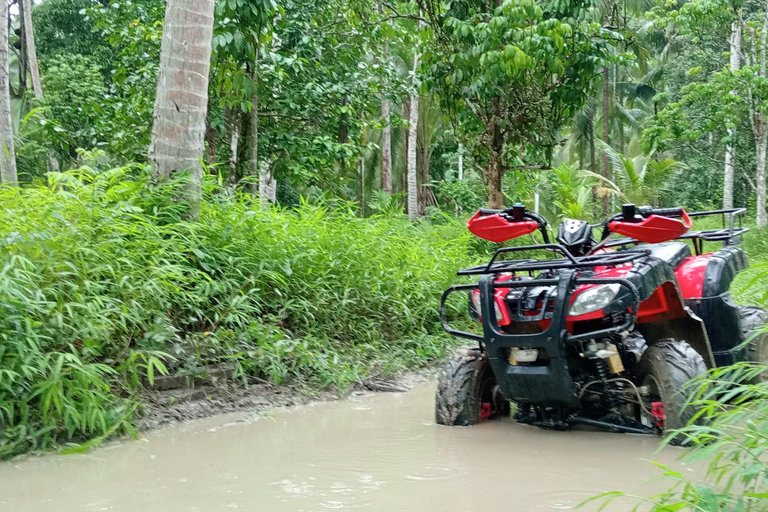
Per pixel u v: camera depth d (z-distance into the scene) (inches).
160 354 179.5
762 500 99.0
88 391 157.1
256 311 221.6
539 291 160.4
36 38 928.3
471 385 172.7
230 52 300.7
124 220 203.9
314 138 448.8
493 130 475.5
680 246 195.3
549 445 151.6
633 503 111.4
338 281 262.1
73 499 118.6
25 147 649.6
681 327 172.1
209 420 182.4
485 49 426.9
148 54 434.9
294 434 167.2
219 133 409.4
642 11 1095.0
